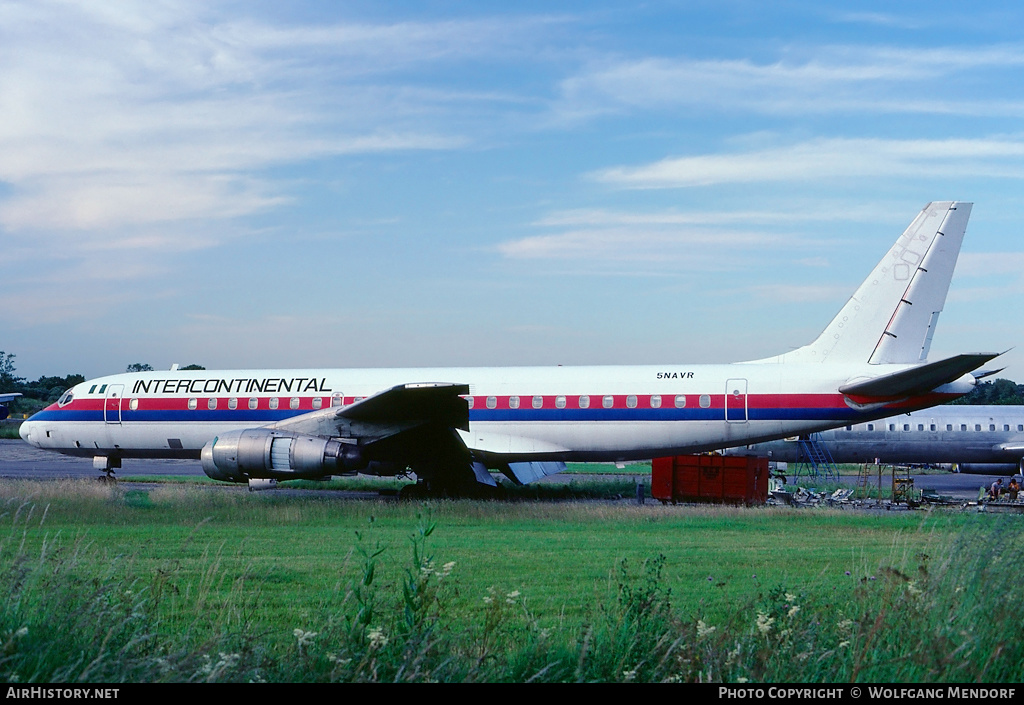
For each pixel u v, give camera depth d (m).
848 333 24.88
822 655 6.10
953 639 6.25
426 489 26.05
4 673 5.50
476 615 8.34
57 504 18.55
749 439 24.67
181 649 6.00
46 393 106.12
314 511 19.25
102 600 6.55
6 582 7.14
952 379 22.86
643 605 6.87
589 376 25.62
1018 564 7.33
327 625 6.68
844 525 18.12
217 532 16.05
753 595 8.77
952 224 24.66
